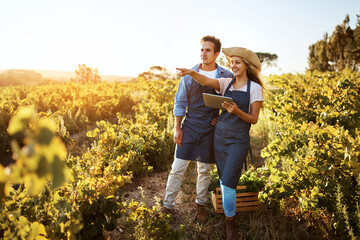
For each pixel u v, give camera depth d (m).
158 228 2.13
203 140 2.69
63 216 1.59
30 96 9.04
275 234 2.48
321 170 2.42
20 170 0.63
